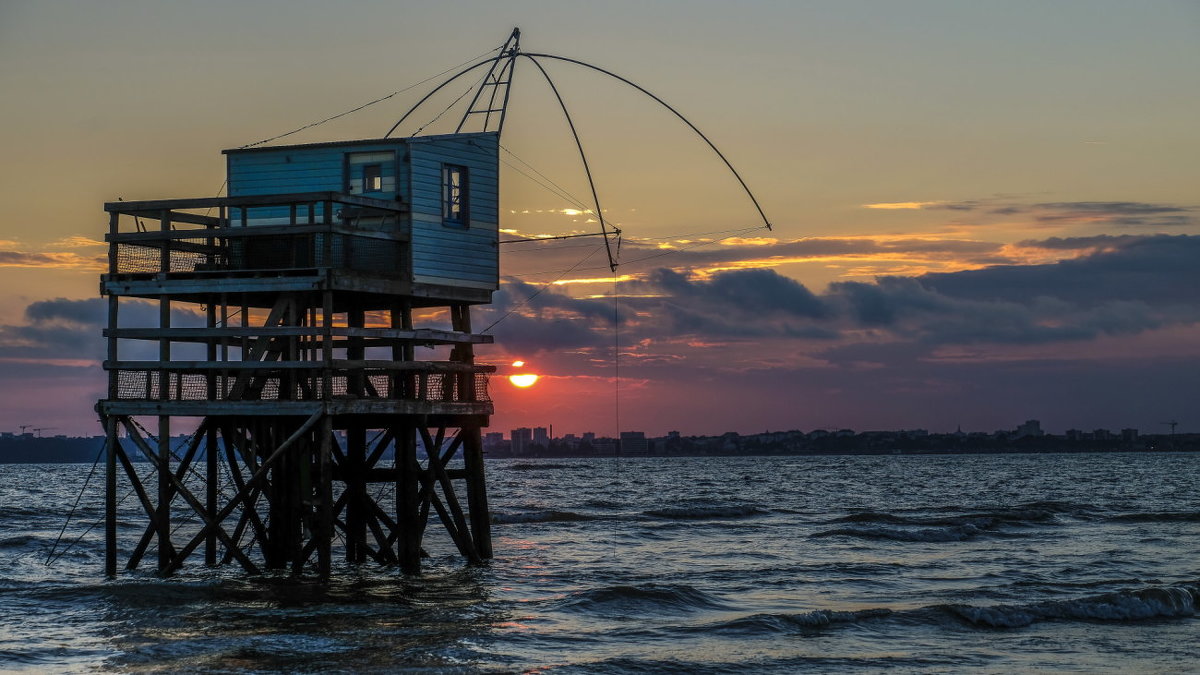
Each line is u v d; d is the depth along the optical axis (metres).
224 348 32.22
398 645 25.62
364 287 30.02
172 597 30.34
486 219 34.19
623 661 24.95
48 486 140.00
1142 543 52.81
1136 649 27.39
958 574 40.97
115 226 31.08
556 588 35.06
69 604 29.69
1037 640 28.34
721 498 104.00
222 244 33.09
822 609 32.06
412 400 31.50
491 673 23.55
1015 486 132.75
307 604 29.84
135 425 31.91
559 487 136.38
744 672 24.45
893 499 101.56
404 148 32.19
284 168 33.62
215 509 34.22
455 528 37.69
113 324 31.17
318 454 31.33
